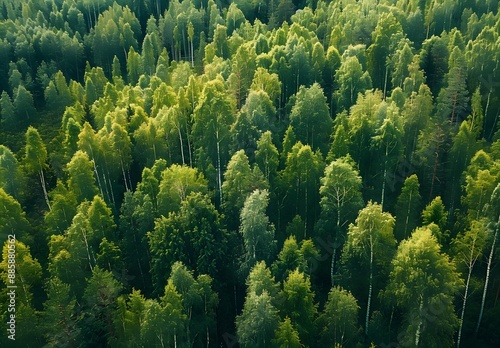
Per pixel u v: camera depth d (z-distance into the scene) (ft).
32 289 213.87
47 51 467.52
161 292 199.11
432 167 235.81
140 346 168.55
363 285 183.52
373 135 234.99
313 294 169.58
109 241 218.79
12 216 227.81
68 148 275.39
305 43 345.10
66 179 277.03
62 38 467.52
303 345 157.69
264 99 260.21
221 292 200.23
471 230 177.47
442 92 262.26
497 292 185.37
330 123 256.93
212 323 184.44
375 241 168.25
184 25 502.79
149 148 263.08
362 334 178.50
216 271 196.13
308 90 256.32
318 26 435.94
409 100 261.44
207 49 387.96
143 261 221.25
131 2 578.66
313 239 209.46
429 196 235.61
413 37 388.57
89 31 550.77
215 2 554.46
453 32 357.61
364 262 176.14
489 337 180.24
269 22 465.47
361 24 378.53
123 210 225.15
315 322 171.53
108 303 178.70
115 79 405.39
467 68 290.35
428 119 249.14
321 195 221.87
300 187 220.64
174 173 215.92
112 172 263.08
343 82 288.51
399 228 211.20
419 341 155.43
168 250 193.16
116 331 177.58
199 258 193.77
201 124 241.35
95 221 214.07
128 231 220.02
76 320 175.42
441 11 407.03
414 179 206.59
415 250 152.25
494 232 174.40
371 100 256.73
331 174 187.52
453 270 166.71
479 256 194.08
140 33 531.91
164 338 161.07
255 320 156.25
